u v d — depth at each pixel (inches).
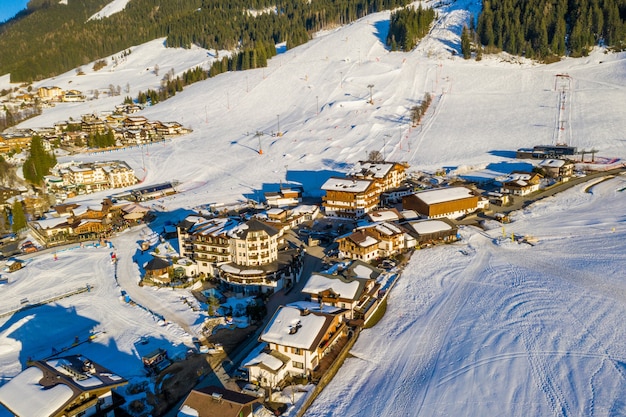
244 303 2566.4
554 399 1769.2
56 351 2191.2
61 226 3718.0
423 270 2891.2
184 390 1884.8
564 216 3690.9
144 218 4138.8
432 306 2471.7
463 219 3772.1
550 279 2677.2
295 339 1929.1
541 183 4554.6
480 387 1851.6
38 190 5027.1
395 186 4542.3
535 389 1825.8
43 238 3678.6
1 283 2942.9
